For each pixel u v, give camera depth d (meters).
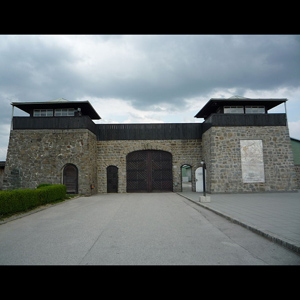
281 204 9.73
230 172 15.83
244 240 4.75
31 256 3.97
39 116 17.20
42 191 10.23
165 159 18.95
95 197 15.17
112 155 18.78
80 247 4.44
